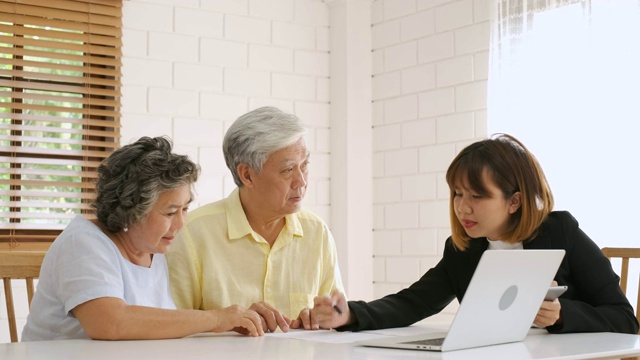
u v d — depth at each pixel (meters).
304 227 2.44
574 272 2.14
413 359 1.48
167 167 1.92
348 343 1.74
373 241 4.40
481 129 3.89
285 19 4.36
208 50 4.13
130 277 1.96
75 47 3.80
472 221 2.12
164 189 1.92
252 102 4.25
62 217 3.79
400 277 4.24
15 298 3.57
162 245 1.98
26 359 1.44
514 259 1.64
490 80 3.80
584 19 3.49
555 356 1.55
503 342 1.76
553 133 3.58
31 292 2.15
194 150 4.07
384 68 4.38
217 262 2.32
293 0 4.38
